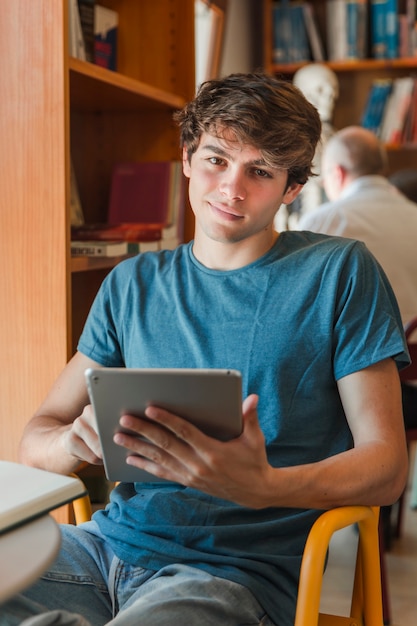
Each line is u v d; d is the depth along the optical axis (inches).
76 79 77.2
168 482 54.1
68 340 71.9
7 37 71.0
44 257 71.6
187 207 102.0
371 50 174.1
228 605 47.3
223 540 50.9
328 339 53.5
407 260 111.7
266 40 172.2
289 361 53.6
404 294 111.4
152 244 87.4
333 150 119.3
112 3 100.5
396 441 51.1
